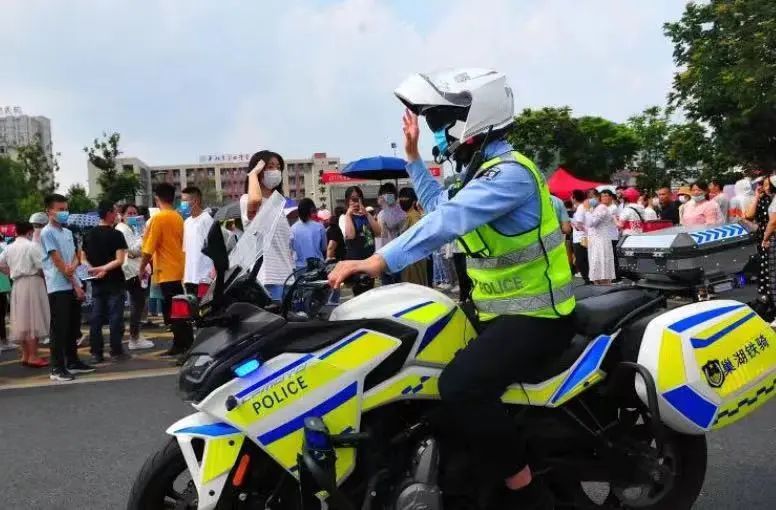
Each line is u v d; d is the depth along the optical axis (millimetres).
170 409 5613
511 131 2773
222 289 2607
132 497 2656
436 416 2703
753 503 3598
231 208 7656
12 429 5176
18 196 54375
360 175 12906
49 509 3732
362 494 2643
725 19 26750
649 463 2920
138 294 8445
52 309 6848
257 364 2475
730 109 29047
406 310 2664
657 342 2857
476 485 2738
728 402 2904
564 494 3070
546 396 2764
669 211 13656
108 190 37531
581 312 2943
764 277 7074
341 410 2514
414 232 2510
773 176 7336
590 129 49031
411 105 2783
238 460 2465
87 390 6355
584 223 12227
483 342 2652
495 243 2668
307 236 7848
